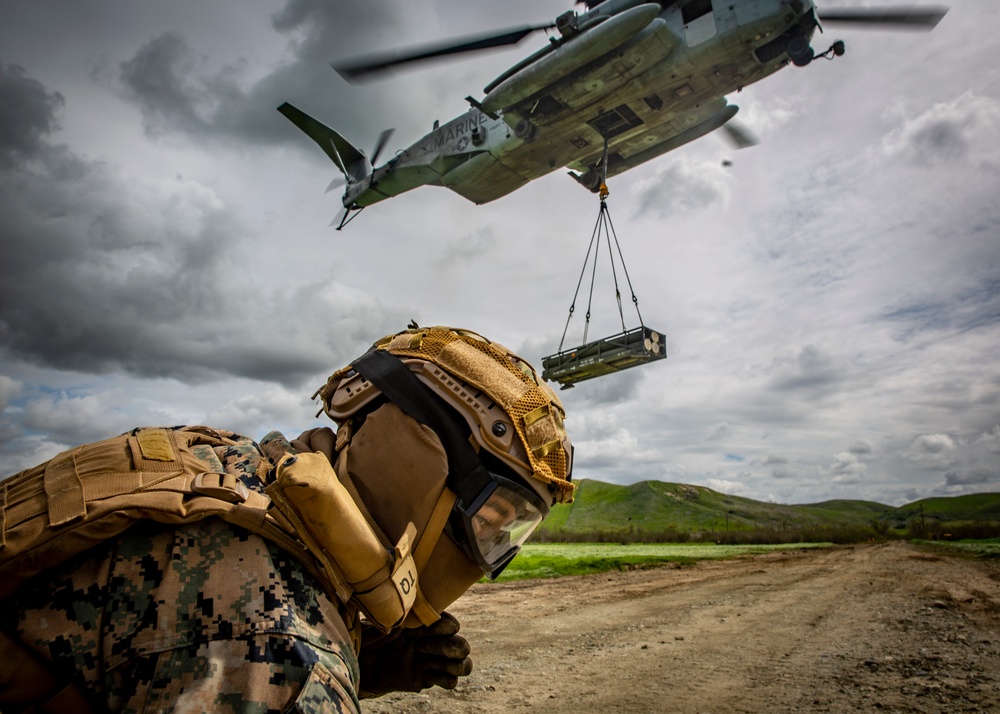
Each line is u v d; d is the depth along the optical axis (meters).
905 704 4.21
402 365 1.08
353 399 1.10
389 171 20.89
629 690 4.51
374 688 1.26
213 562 0.82
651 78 14.03
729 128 17.34
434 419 1.05
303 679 0.76
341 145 22.94
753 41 13.09
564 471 1.14
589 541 55.06
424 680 1.24
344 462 1.05
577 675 4.97
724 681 4.80
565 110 15.02
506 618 8.01
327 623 0.86
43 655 0.75
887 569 16.58
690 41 13.37
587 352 12.15
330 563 0.86
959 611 8.56
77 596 0.78
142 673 0.74
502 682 4.70
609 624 7.66
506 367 1.15
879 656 5.72
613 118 15.41
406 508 1.02
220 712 0.70
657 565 18.36
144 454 0.89
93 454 0.87
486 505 1.03
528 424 1.09
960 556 22.47
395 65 13.54
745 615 8.44
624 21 12.72
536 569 15.30
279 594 0.81
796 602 9.81
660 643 6.41
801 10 12.61
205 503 0.82
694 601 9.96
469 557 1.07
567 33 13.65
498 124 17.58
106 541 0.82
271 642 0.76
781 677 4.95
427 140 19.77
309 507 0.80
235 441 1.09
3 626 0.75
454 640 1.22
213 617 0.77
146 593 0.79
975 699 4.32
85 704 0.76
